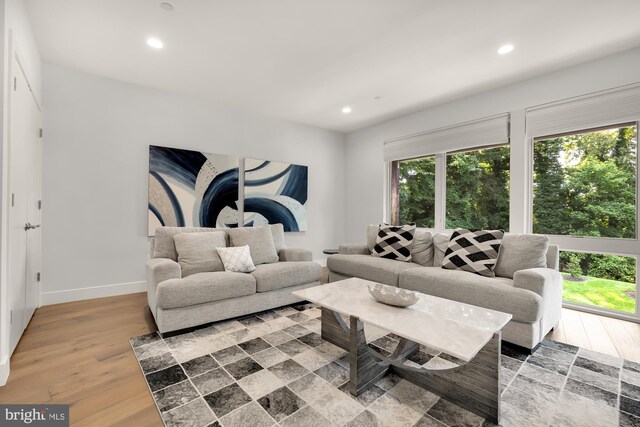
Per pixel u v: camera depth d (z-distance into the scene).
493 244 2.66
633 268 2.72
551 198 3.13
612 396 1.55
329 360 1.90
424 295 1.98
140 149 3.41
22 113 2.05
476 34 2.39
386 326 1.44
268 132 4.49
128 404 1.46
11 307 1.83
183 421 1.34
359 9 2.10
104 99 3.18
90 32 2.38
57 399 1.49
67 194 2.99
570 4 2.03
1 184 1.60
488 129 3.50
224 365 1.83
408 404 1.48
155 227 3.48
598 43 2.51
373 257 3.43
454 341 1.28
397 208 4.70
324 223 5.18
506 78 3.17
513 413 1.42
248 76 3.16
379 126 4.82
